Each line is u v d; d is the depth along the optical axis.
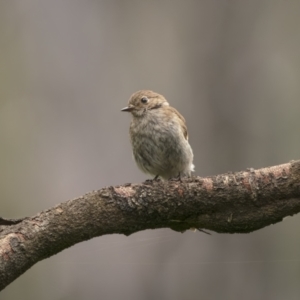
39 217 6.46
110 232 6.59
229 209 6.59
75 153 13.95
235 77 14.57
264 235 12.52
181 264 12.54
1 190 13.20
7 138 13.73
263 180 6.49
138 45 15.40
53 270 12.61
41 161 13.72
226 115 14.06
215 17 15.21
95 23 15.53
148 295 12.55
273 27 15.67
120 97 14.68
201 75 14.62
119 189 6.58
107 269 12.79
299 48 15.48
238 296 12.19
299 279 12.27
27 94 14.44
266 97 14.34
